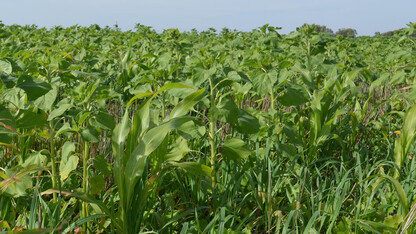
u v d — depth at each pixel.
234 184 3.29
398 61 6.56
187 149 3.10
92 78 5.63
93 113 2.96
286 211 3.17
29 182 2.69
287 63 3.64
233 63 6.07
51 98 2.76
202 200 3.16
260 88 3.50
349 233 2.76
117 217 2.55
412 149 3.99
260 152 3.70
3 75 2.76
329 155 4.07
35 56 5.10
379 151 4.18
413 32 7.11
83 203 2.78
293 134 3.59
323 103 4.03
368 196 3.17
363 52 9.29
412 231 2.62
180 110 2.63
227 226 3.00
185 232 2.42
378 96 6.18
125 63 5.82
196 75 3.18
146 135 2.38
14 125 2.41
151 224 2.87
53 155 2.84
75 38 9.41
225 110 3.01
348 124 4.46
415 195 3.18
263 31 6.76
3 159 3.49
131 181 2.38
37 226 2.62
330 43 6.95
